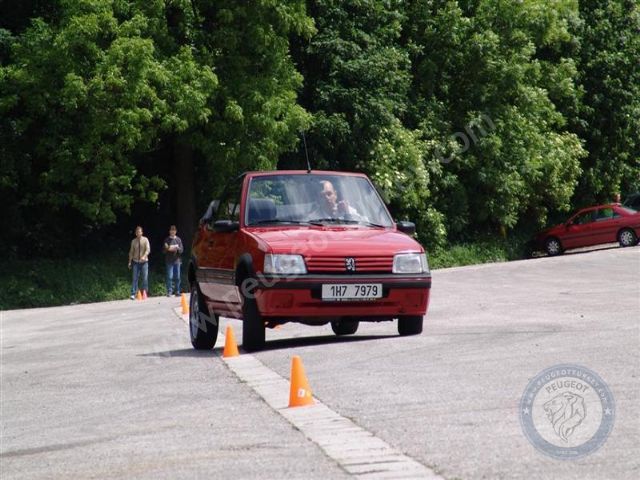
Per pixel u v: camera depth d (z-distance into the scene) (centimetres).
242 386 1745
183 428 1415
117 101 5603
